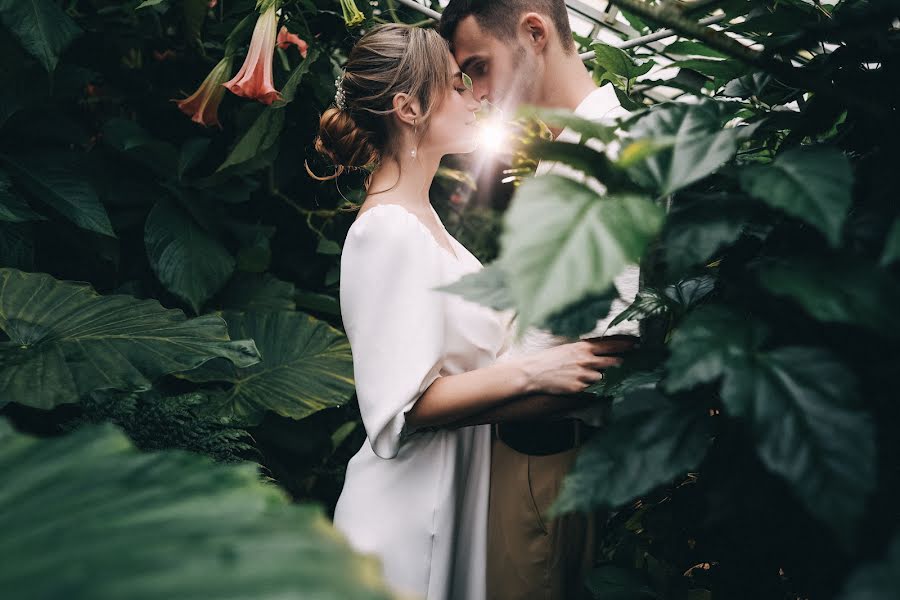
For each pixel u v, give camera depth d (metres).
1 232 1.75
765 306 0.64
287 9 2.01
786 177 0.56
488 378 1.20
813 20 0.97
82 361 1.45
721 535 0.83
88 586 0.37
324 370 2.07
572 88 1.46
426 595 1.30
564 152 0.64
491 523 1.35
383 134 1.46
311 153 2.25
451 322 1.33
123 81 2.17
